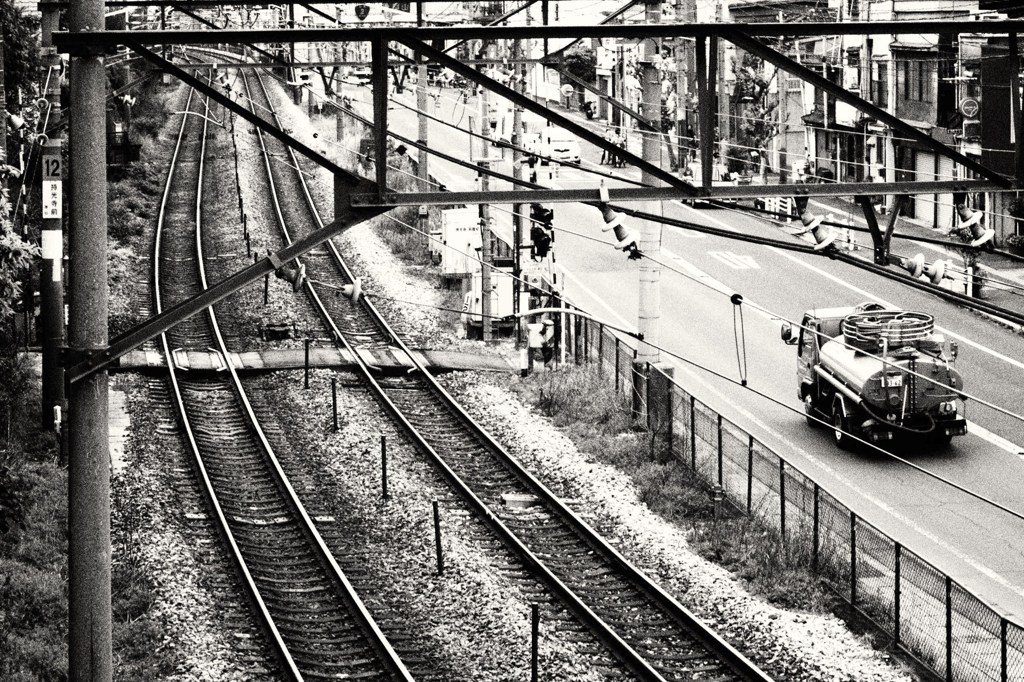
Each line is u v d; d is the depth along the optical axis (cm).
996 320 4062
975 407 3256
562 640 1919
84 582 1203
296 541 2355
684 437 2797
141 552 2233
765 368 3581
